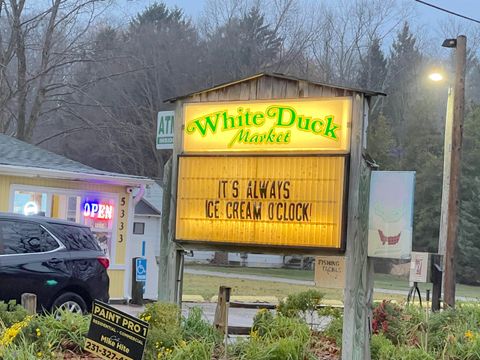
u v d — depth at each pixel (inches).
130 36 1929.1
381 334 380.8
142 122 1828.2
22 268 413.4
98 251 460.4
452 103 821.9
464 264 1850.4
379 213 315.6
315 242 327.6
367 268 319.3
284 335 359.3
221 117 355.3
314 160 331.0
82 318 346.9
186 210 358.9
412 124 2058.3
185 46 1969.7
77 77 1696.6
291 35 2080.5
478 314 443.8
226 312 361.4
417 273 550.9
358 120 325.7
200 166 356.8
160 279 365.1
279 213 336.8
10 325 315.9
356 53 2278.5
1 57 1305.4
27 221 431.2
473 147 1927.9
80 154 1866.4
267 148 343.6
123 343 242.2
